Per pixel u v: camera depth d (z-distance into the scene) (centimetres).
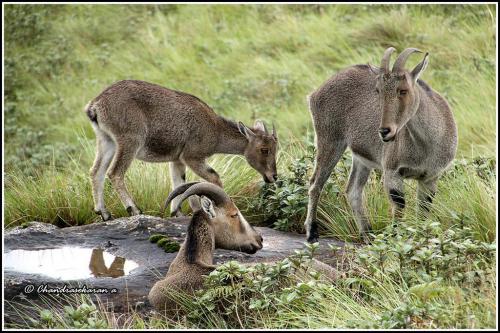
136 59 2494
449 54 2102
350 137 1214
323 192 1304
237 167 1497
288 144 1675
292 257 989
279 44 2411
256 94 2161
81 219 1357
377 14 2420
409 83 1045
